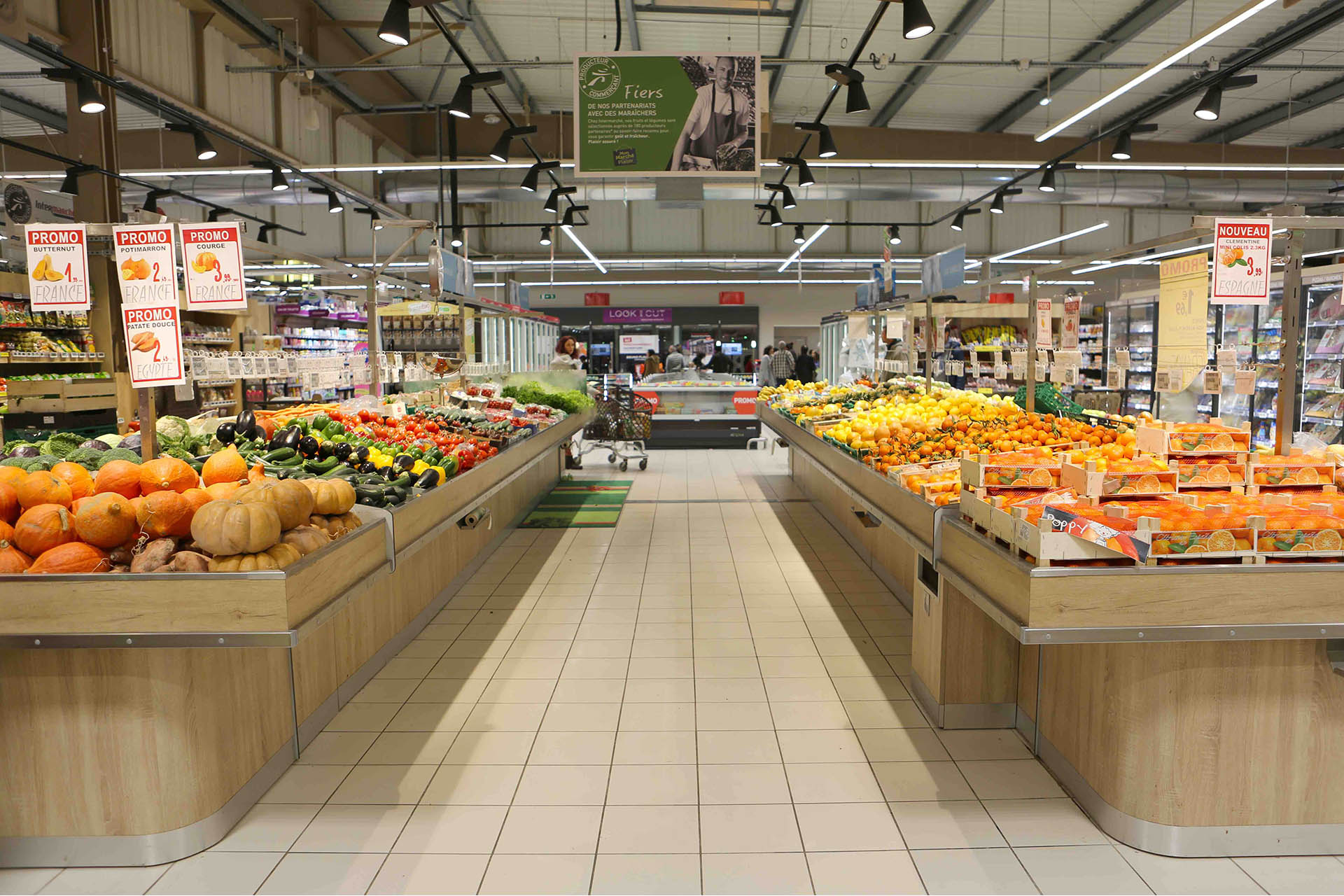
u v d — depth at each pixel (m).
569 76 12.37
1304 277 6.84
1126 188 14.67
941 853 2.42
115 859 2.40
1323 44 10.45
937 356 8.45
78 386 8.26
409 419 5.27
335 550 2.60
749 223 20.95
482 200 14.30
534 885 2.29
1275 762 2.37
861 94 7.27
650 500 8.45
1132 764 2.43
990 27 10.09
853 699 3.53
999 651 3.21
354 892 2.27
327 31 10.59
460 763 2.99
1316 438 4.05
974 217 20.86
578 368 11.11
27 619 2.26
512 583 5.40
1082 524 2.25
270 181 12.73
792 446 7.16
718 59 5.52
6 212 7.95
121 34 8.01
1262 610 2.25
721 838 2.51
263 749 2.80
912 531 3.44
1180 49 6.12
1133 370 10.16
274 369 4.52
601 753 3.05
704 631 4.43
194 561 2.32
